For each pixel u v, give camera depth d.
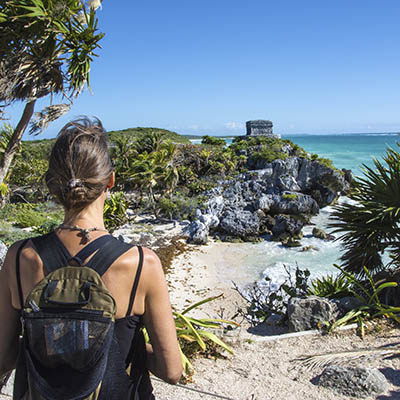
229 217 24.52
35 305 0.90
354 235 6.07
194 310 13.12
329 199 32.41
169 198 28.48
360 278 6.28
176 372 1.09
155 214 26.50
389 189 5.81
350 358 3.82
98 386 0.90
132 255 0.99
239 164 36.50
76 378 0.88
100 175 1.01
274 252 21.08
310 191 33.59
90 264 0.95
